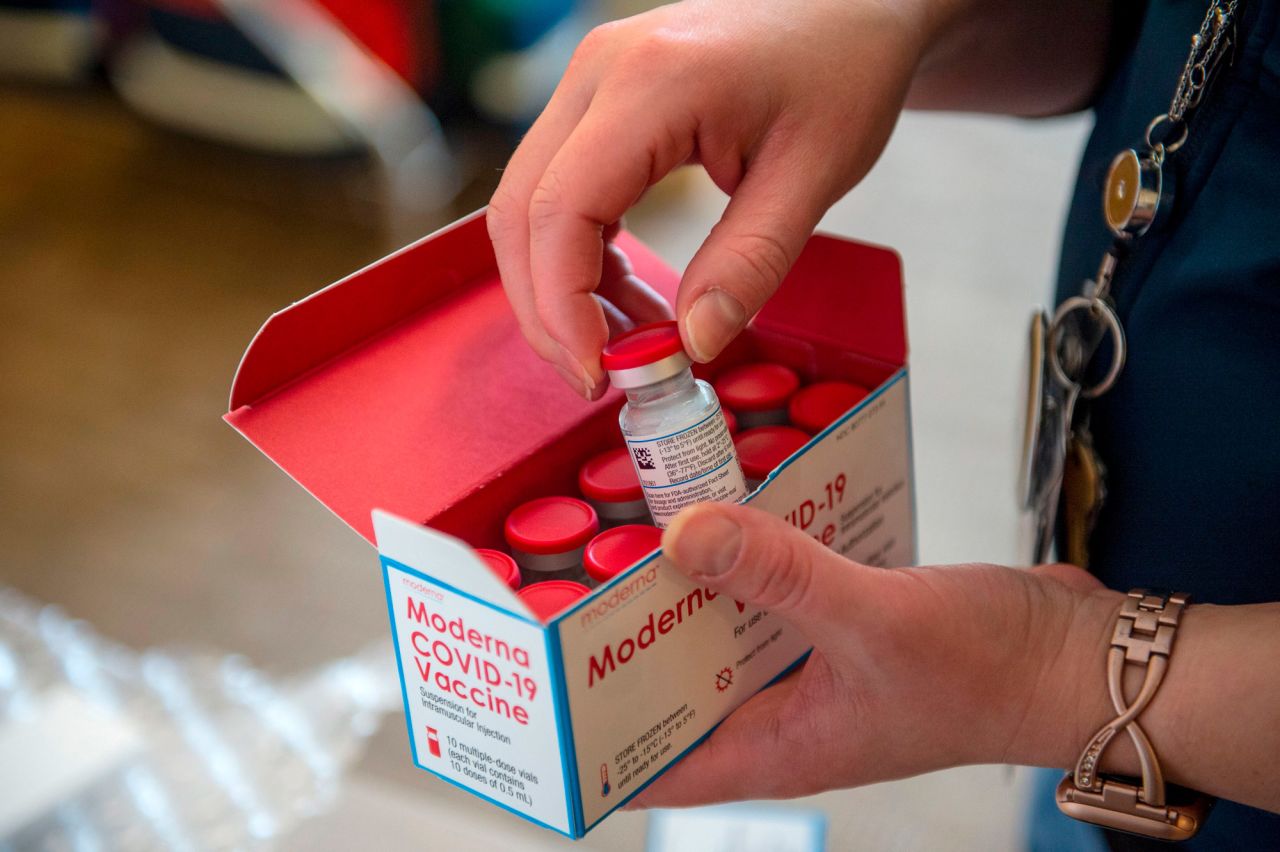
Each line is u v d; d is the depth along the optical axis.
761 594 0.37
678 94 0.38
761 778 0.40
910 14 0.41
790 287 0.45
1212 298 0.38
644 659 0.38
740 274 0.38
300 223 1.35
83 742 0.57
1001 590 0.38
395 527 0.36
